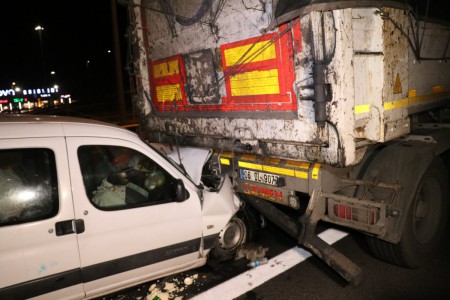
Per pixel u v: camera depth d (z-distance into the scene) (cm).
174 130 476
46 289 278
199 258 362
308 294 344
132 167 356
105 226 299
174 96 471
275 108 348
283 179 366
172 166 345
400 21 353
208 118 421
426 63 418
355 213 331
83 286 295
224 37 380
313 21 292
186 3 420
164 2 454
